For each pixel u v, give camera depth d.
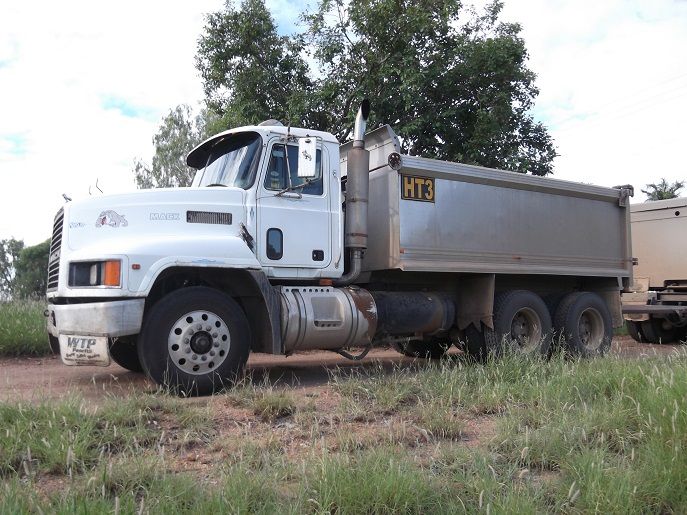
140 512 2.80
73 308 5.85
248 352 6.35
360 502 3.17
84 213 6.13
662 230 13.46
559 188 9.21
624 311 11.23
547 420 4.78
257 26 15.20
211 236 6.38
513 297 8.58
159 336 5.90
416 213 7.70
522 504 3.18
